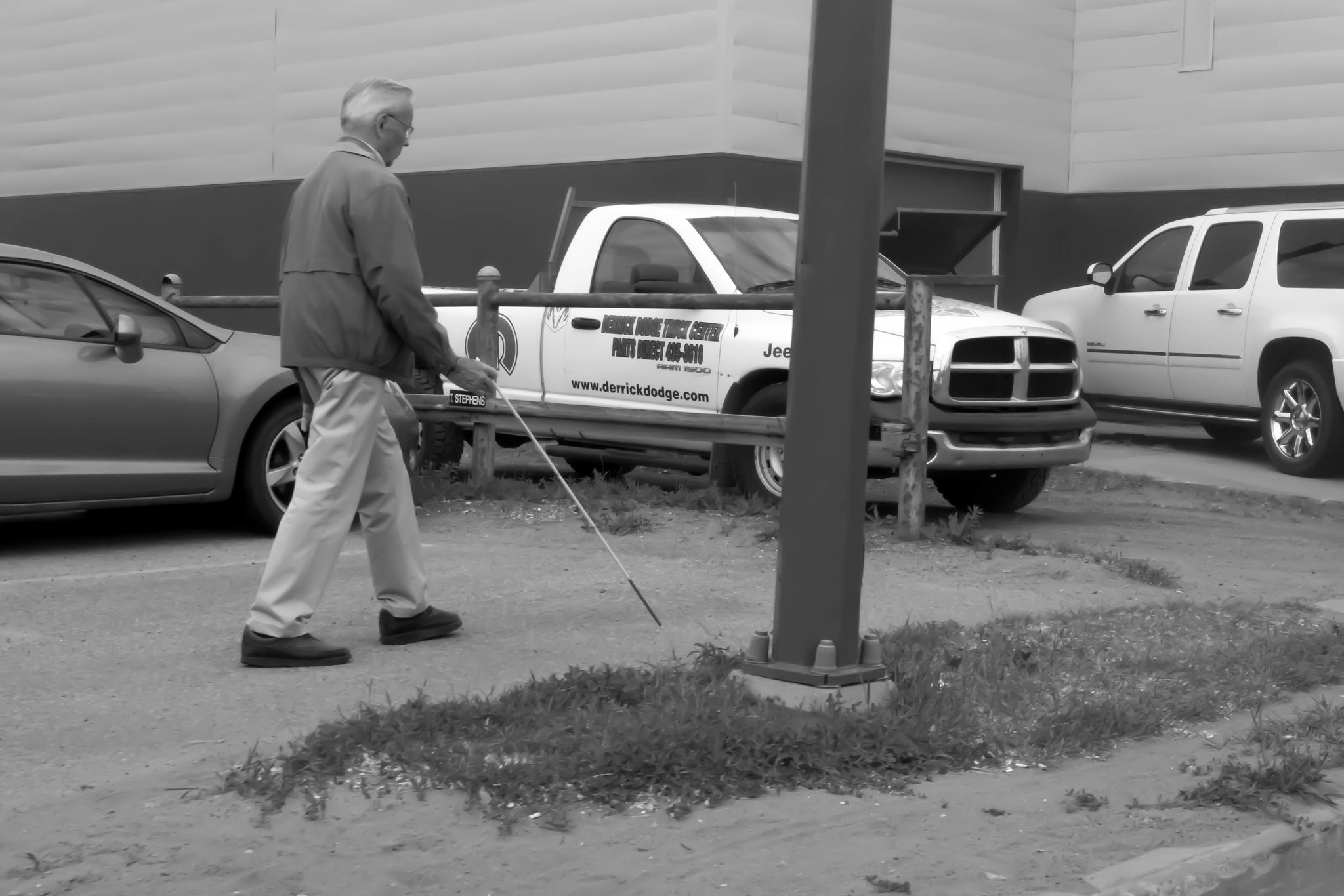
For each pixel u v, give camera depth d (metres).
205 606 6.39
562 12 15.44
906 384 8.12
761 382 9.00
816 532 4.78
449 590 6.77
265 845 3.75
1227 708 5.34
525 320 10.04
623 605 6.52
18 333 7.37
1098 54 17.83
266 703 4.93
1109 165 17.83
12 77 21.91
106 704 4.91
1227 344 13.07
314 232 5.33
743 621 6.24
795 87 14.58
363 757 4.30
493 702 4.73
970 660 5.55
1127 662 5.79
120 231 20.72
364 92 5.53
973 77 16.72
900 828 4.02
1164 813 4.22
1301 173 16.61
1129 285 14.26
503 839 3.83
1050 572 7.50
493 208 16.20
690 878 3.65
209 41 19.36
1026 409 8.86
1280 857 4.01
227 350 8.01
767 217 9.95
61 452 7.41
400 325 5.33
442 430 10.59
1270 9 16.67
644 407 9.41
